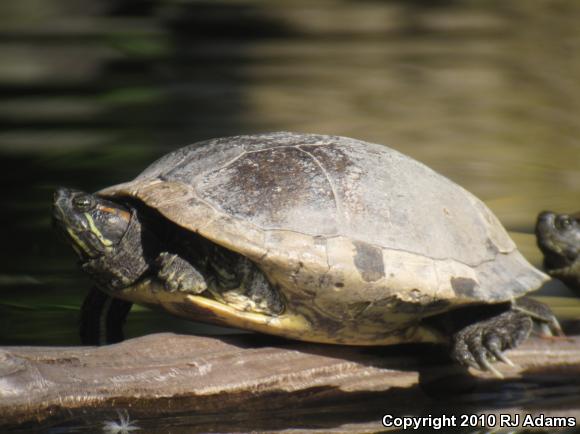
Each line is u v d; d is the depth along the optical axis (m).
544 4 33.94
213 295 7.80
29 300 10.80
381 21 31.86
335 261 7.56
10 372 7.15
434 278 7.82
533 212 14.73
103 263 8.13
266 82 23.83
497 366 8.70
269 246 7.52
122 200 8.32
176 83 23.52
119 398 7.43
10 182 15.77
